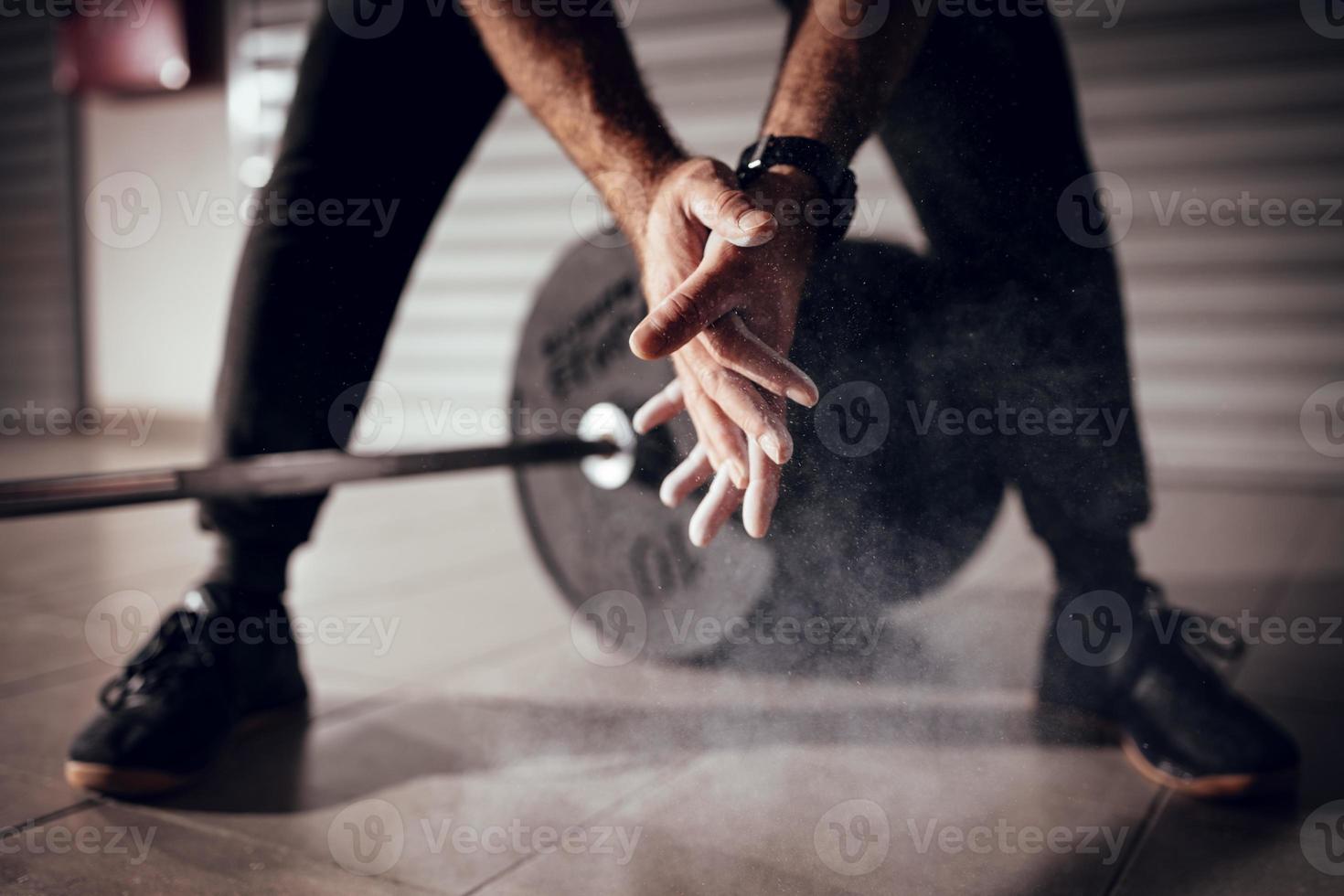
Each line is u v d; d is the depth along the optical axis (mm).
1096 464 999
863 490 813
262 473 1038
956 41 853
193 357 4477
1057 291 909
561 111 858
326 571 2051
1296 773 955
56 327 4750
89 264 4641
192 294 4441
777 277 719
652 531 1299
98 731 973
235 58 4223
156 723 977
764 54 3420
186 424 4508
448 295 4098
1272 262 3008
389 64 1068
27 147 4715
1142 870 814
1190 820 907
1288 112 2947
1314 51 2904
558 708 1181
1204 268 3080
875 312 809
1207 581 1822
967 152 857
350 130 1063
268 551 1146
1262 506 2689
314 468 1062
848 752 900
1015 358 883
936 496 886
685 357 728
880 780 855
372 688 1284
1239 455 3082
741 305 701
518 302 3984
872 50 768
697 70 3520
